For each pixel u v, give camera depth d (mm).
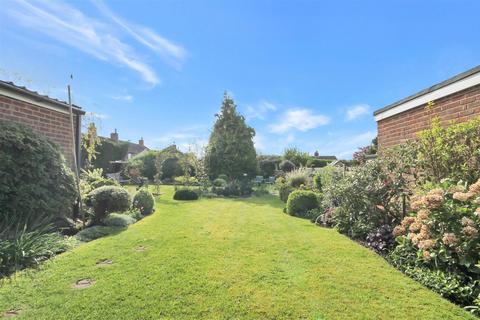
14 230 4520
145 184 15523
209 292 3092
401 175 4996
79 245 4762
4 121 5145
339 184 6250
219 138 18719
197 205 10258
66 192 5688
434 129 4285
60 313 2664
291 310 2746
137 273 3570
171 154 20688
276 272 3664
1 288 3129
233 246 4832
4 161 4707
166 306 2795
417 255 3598
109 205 6797
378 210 5285
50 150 5527
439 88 4504
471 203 3213
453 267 3215
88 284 3275
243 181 16484
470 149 3801
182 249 4590
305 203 8227
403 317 2621
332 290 3150
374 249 4637
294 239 5348
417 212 3953
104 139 22078
